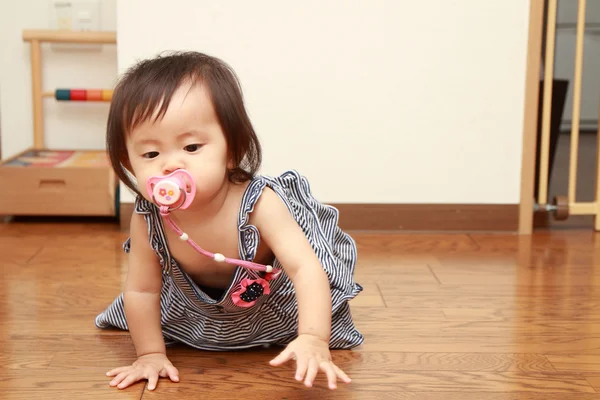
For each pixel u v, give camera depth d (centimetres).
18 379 97
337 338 107
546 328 119
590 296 137
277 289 105
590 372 100
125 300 100
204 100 88
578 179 283
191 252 96
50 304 130
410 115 187
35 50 210
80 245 173
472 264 160
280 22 182
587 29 403
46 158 204
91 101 210
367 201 190
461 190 190
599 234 191
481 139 188
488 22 183
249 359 105
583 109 415
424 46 184
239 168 97
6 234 184
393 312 127
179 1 181
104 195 193
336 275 107
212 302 100
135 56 182
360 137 188
